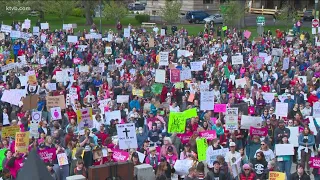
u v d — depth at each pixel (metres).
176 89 30.97
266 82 32.09
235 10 69.12
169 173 19.52
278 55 41.62
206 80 34.00
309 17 82.88
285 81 33.00
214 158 20.05
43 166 11.55
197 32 69.62
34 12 87.44
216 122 23.20
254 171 19.02
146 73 34.81
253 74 34.94
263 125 23.72
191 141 21.94
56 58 41.59
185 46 49.50
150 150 20.30
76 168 18.61
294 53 44.28
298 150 22.56
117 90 30.86
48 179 11.48
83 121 23.91
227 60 41.03
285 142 21.36
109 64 39.16
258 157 19.34
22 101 26.66
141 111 26.20
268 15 96.25
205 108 26.20
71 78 33.22
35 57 41.62
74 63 40.12
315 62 40.56
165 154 20.44
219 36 57.44
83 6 83.44
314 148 23.52
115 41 49.88
